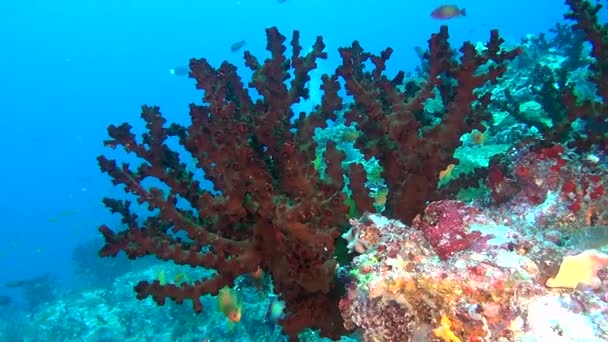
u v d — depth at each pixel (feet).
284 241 9.49
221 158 9.50
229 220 10.48
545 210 10.53
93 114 417.49
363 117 12.39
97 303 48.75
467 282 7.82
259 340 25.18
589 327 7.25
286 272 9.89
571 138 13.88
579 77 28.50
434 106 22.22
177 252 9.86
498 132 26.00
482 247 8.75
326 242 9.25
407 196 11.62
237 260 10.01
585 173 10.68
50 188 281.54
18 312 60.08
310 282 9.65
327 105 12.59
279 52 11.94
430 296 8.14
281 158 10.32
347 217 11.64
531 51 36.76
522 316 7.52
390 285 8.49
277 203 9.37
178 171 11.73
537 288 7.83
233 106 9.84
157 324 36.55
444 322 7.95
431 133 11.40
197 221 11.14
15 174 329.52
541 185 11.07
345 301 9.45
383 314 8.64
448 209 9.80
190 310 32.91
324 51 12.99
